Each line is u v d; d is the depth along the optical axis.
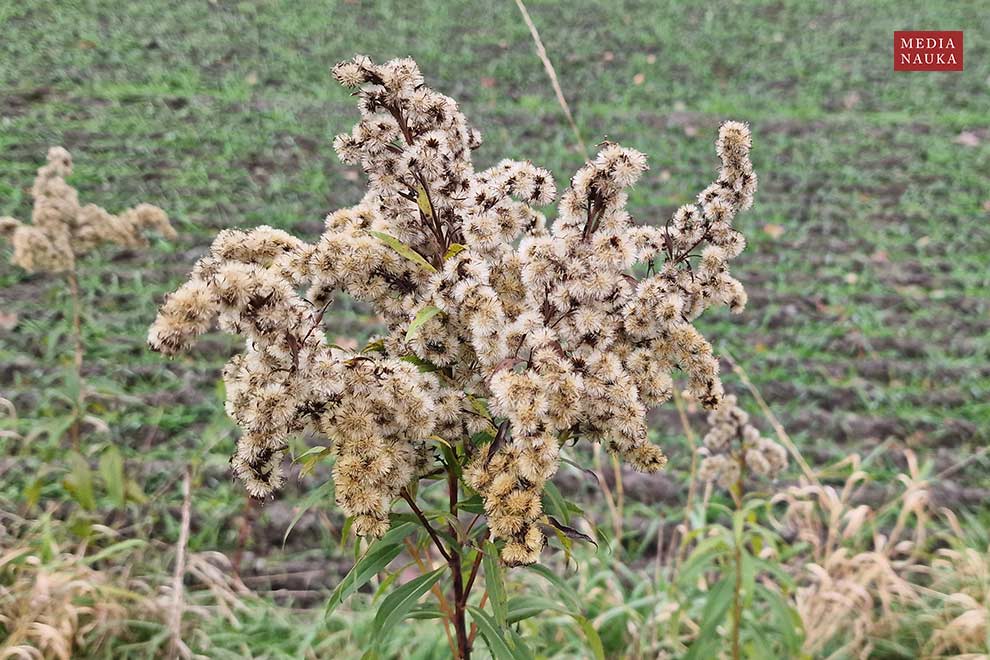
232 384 1.63
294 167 6.31
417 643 3.05
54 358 4.39
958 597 3.22
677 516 3.82
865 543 3.78
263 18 9.03
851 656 3.14
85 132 6.50
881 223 6.24
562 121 7.29
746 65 8.78
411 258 1.64
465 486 1.83
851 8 10.55
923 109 8.05
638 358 1.65
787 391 4.63
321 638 3.15
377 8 9.54
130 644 2.99
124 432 4.01
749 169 1.79
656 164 6.73
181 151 6.38
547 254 1.60
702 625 2.44
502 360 1.59
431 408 1.52
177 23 8.75
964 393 4.68
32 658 2.83
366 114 1.76
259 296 1.47
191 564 3.27
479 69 8.23
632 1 10.34
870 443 4.34
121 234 3.53
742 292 1.78
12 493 3.62
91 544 3.39
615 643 3.19
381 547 1.88
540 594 3.24
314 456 1.81
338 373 1.50
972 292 5.52
